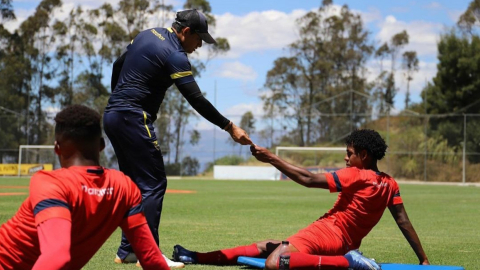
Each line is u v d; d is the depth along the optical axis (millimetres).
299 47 54188
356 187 5145
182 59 5598
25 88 47594
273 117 43312
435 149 39875
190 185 29672
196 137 44062
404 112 42938
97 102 46938
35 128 43344
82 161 3066
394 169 40594
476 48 44844
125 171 5789
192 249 7113
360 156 5297
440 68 46219
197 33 5785
